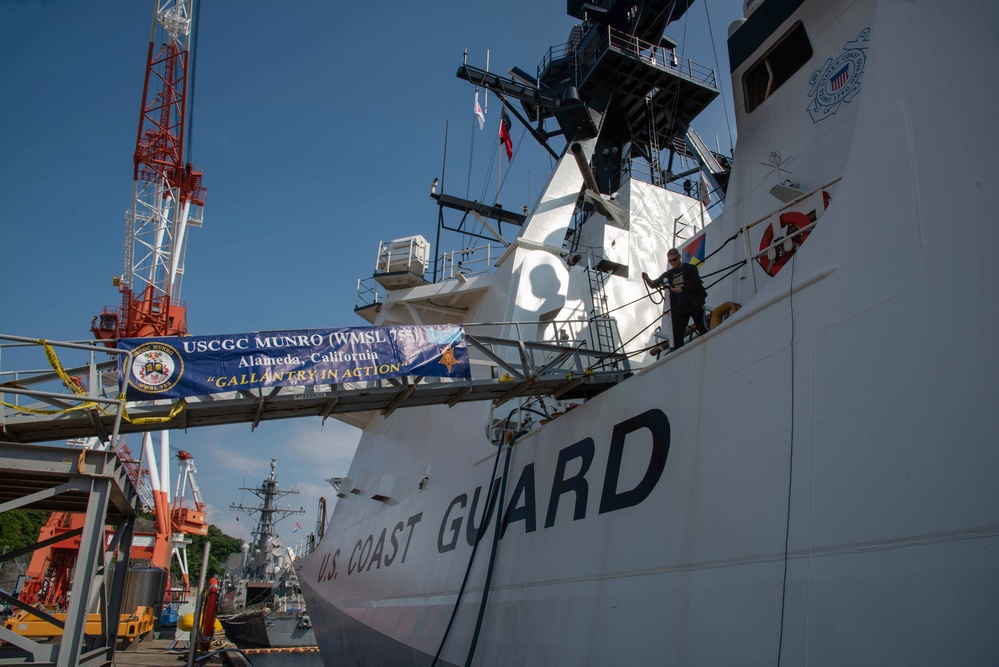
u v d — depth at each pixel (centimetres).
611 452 750
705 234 1045
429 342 884
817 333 536
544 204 1423
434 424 1362
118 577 1068
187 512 6084
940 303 448
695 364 668
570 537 759
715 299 948
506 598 830
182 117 3728
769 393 565
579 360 920
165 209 3756
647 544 642
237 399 817
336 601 1549
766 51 927
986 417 399
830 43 839
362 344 855
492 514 962
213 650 3023
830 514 474
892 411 456
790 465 521
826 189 779
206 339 815
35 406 786
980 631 366
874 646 415
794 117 884
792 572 485
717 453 599
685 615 562
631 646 603
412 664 1020
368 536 1500
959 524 395
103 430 831
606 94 1712
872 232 516
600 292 1241
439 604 999
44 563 3531
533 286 1240
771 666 471
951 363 429
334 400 864
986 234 433
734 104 992
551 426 891
